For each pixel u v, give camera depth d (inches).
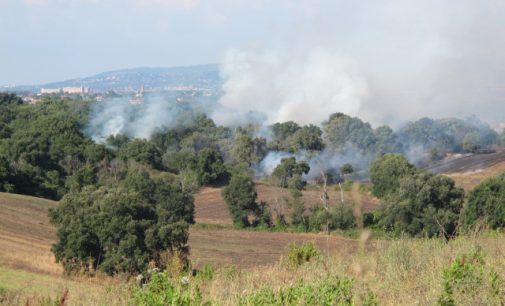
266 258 1886.1
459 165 4913.9
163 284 386.6
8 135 4347.9
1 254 1717.5
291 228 2738.7
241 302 349.1
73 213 1654.8
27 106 5949.8
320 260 498.0
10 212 2596.0
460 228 547.8
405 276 408.5
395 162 3110.2
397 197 2206.0
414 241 533.3
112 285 477.4
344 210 1824.6
